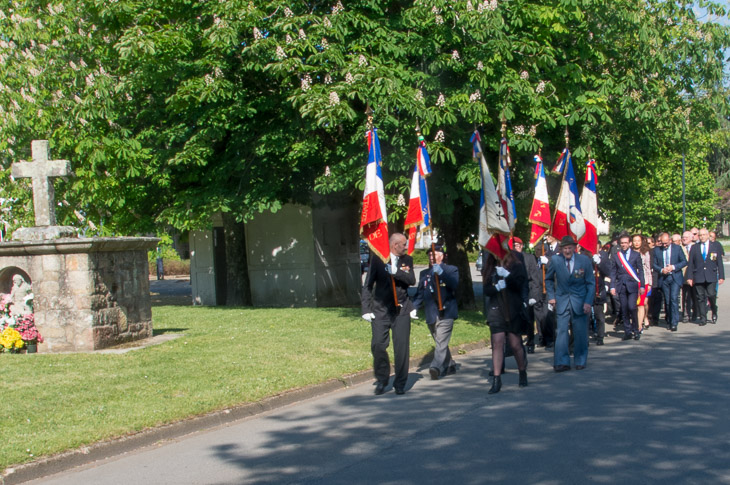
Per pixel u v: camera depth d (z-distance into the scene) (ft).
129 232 63.57
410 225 39.50
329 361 34.94
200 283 76.02
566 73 47.24
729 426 22.57
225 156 56.39
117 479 19.75
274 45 45.73
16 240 38.27
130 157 54.34
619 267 44.86
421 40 45.52
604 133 51.06
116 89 55.88
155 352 36.22
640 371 32.99
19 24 58.75
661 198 94.73
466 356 40.11
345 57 46.09
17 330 36.60
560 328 34.27
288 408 28.19
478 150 31.73
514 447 20.92
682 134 55.01
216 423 25.81
